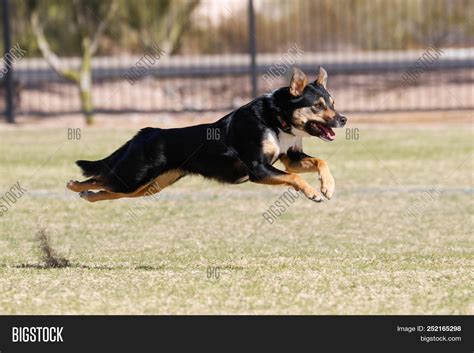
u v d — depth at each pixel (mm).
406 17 34250
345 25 34688
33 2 27703
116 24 30391
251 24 24984
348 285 9180
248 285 9188
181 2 31016
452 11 33719
